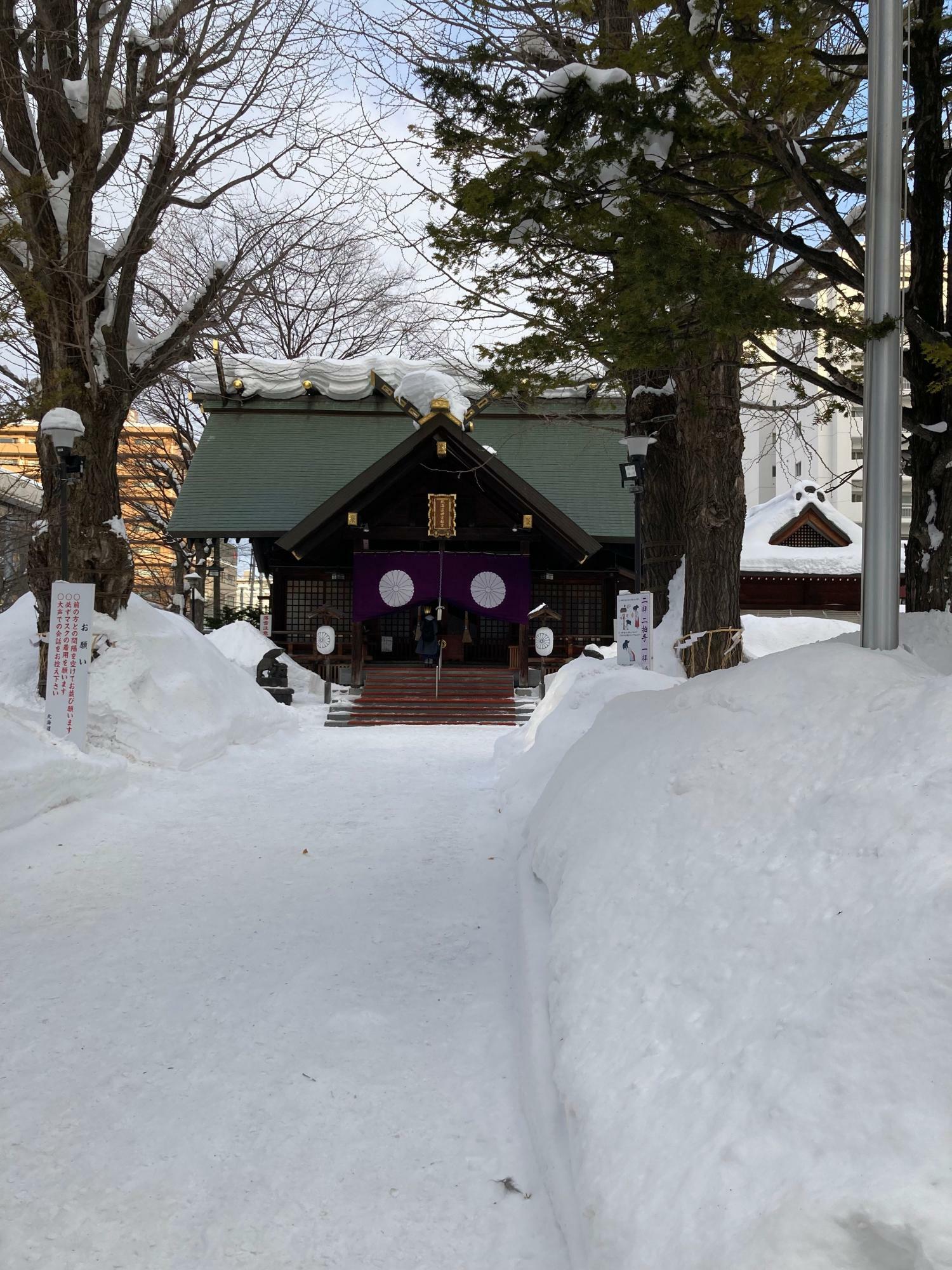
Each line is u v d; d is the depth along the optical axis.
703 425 10.90
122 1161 3.01
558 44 9.29
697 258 5.17
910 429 6.33
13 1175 2.92
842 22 6.36
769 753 3.66
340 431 26.31
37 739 8.27
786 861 3.02
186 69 10.12
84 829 7.59
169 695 11.32
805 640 15.82
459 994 4.38
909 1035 2.10
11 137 10.51
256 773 10.68
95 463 11.22
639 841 3.82
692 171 6.30
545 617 20.89
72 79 11.03
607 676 9.17
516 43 9.65
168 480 30.00
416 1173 3.00
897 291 4.32
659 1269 2.06
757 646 15.53
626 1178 2.39
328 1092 3.47
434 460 21.19
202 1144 3.12
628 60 5.45
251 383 26.86
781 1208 1.91
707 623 10.81
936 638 6.17
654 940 3.23
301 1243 2.65
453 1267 2.56
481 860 6.76
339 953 4.89
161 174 10.71
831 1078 2.14
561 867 4.55
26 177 9.66
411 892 5.98
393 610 19.86
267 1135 3.18
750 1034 2.50
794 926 2.73
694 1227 2.07
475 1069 3.68
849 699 3.63
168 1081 3.53
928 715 3.14
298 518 23.39
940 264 6.52
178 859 6.78
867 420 4.30
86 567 11.20
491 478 20.62
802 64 5.12
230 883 6.15
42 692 11.45
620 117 5.14
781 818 3.29
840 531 24.75
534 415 20.72
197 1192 2.87
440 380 25.31
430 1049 3.83
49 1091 3.43
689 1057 2.63
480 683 19.30
